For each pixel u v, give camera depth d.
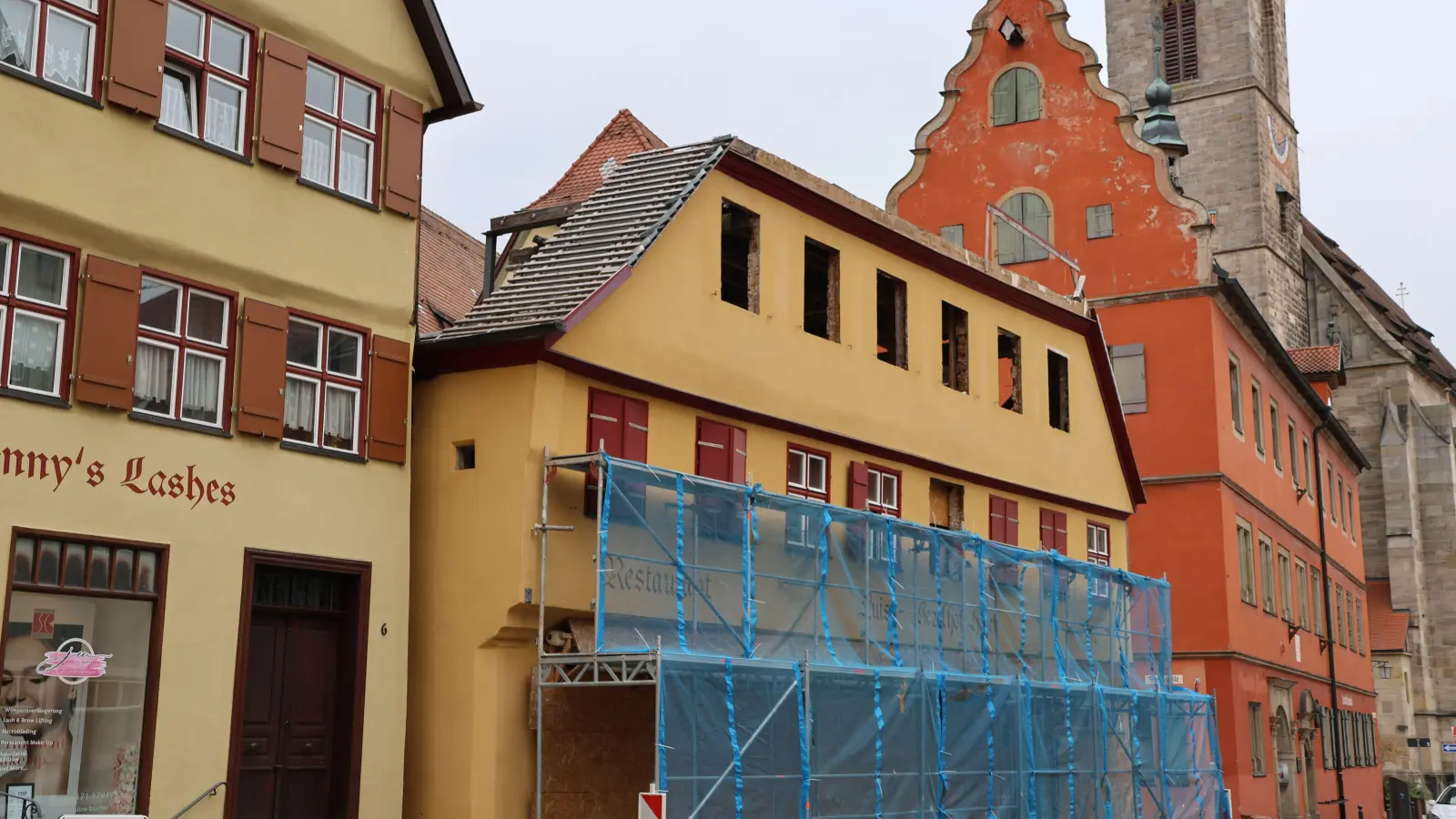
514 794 16.41
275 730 15.42
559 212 21.02
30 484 13.18
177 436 14.43
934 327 23.88
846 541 20.00
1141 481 32.41
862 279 22.27
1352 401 72.25
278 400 15.35
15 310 13.30
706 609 17.50
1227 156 65.81
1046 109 37.50
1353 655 53.03
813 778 18.27
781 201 20.75
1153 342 35.47
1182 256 35.44
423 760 16.69
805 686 18.09
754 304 20.20
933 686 20.75
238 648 14.73
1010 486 25.39
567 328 16.61
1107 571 25.98
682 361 18.67
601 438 17.48
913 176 38.75
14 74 13.36
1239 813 33.69
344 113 16.55
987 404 25.06
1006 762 22.22
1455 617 71.56
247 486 14.98
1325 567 47.66
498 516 16.72
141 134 14.38
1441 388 78.69
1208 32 66.81
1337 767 44.78
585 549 17.20
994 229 37.53
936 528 21.83
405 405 16.75
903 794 19.84
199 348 14.77
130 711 13.87
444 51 17.50
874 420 22.06
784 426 20.30
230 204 15.14
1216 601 34.22
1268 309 64.62
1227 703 33.94
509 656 16.64
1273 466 41.16
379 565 16.22
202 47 15.12
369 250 16.56
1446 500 72.12
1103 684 25.47
